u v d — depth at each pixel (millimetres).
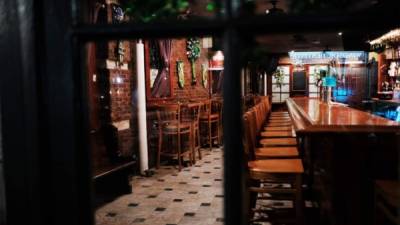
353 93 13453
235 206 808
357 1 794
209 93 10336
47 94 896
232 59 790
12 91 910
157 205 4559
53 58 885
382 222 2775
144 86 6090
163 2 1143
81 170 903
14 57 901
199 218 4078
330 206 3361
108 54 5461
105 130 5195
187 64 8750
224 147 813
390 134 3211
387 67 11781
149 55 6898
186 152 6980
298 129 3449
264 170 3178
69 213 902
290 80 16516
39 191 896
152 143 6891
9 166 926
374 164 3271
